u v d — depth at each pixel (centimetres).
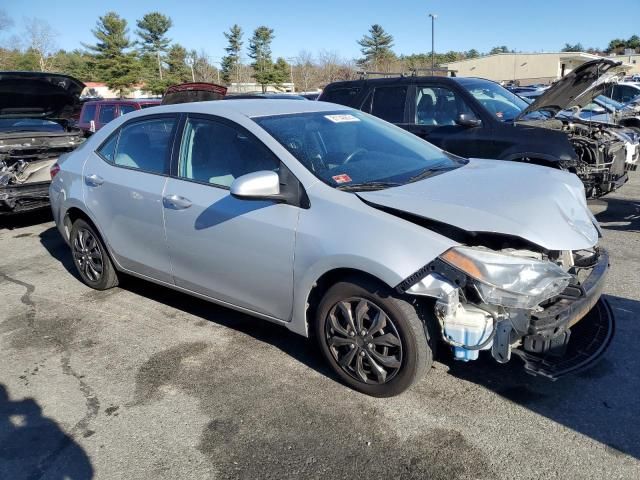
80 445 291
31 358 385
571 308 282
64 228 512
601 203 793
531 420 293
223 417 309
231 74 7512
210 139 382
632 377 329
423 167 375
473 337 283
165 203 394
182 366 365
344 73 5466
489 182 335
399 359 301
